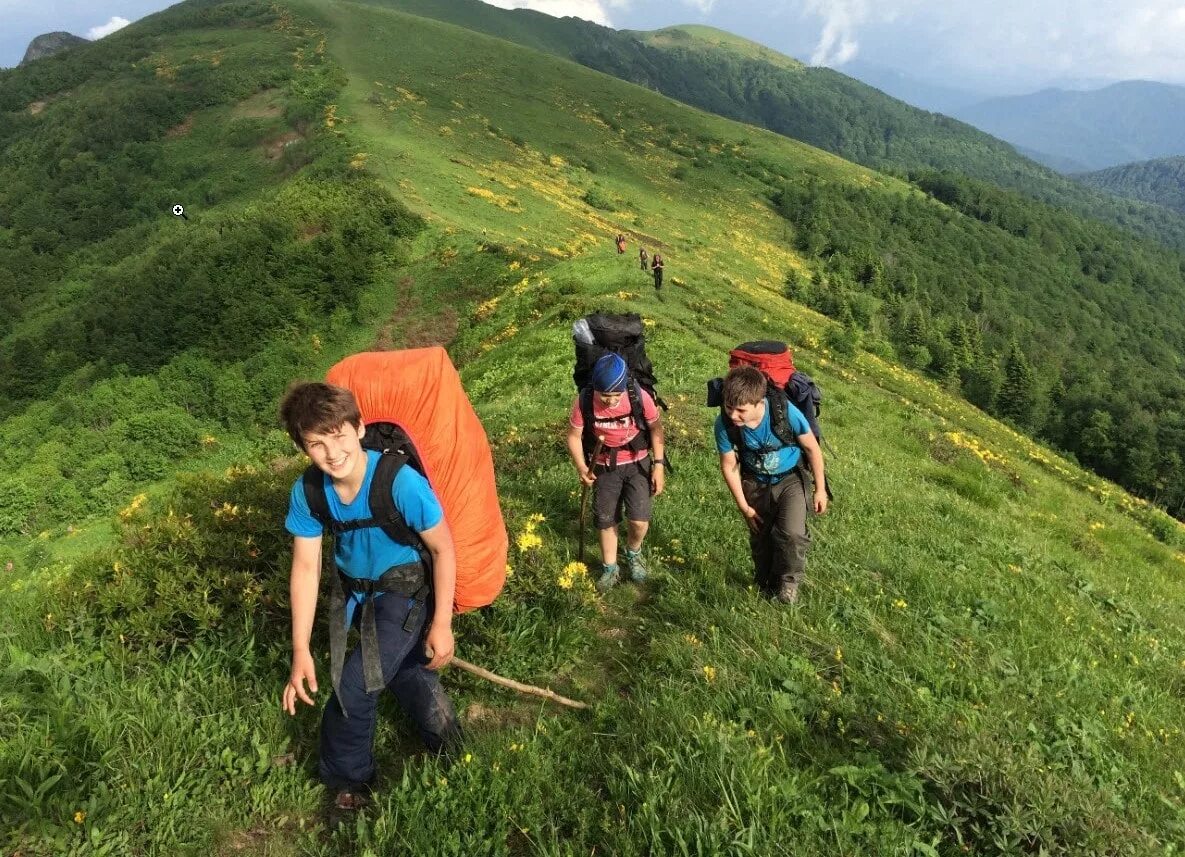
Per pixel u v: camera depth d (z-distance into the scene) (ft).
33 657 10.36
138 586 12.23
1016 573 22.97
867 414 55.83
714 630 14.10
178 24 460.55
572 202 254.88
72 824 8.26
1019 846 8.84
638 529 17.34
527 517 18.98
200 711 10.64
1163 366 468.75
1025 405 265.34
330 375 9.75
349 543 9.14
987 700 12.82
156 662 11.34
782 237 371.56
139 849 8.49
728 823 8.89
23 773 8.55
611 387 15.67
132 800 8.82
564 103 442.50
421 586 9.34
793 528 15.58
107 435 152.05
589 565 18.69
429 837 8.83
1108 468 253.65
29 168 320.50
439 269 164.66
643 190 341.00
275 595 12.51
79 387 168.55
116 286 195.93
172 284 172.96
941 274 454.40
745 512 15.90
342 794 9.56
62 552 115.75
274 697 11.03
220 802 9.21
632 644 14.87
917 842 8.80
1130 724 13.70
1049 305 494.59
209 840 8.77
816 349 95.20
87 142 313.32
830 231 399.24
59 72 399.85
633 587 17.58
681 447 30.42
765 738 10.98
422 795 9.49
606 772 10.21
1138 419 251.19
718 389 15.76
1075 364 366.02
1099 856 8.65
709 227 319.27
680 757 10.01
